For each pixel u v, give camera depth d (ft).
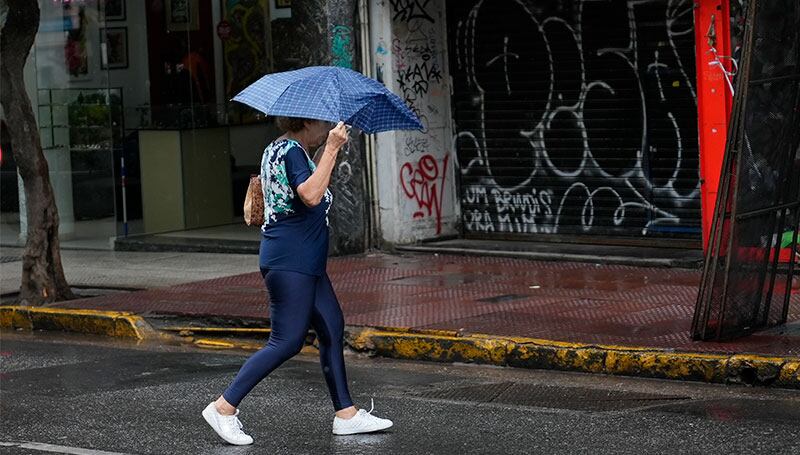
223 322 66.18
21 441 45.39
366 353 60.34
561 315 62.44
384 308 65.82
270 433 45.47
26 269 73.67
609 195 81.35
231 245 92.94
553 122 82.89
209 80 101.19
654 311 62.54
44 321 70.54
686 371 52.49
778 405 47.52
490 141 85.76
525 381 53.62
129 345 65.16
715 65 70.79
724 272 54.03
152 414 48.98
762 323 56.65
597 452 41.60
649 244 80.07
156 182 99.91
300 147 42.50
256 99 42.34
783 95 54.65
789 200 56.44
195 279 81.35
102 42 97.14
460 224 87.71
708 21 70.74
